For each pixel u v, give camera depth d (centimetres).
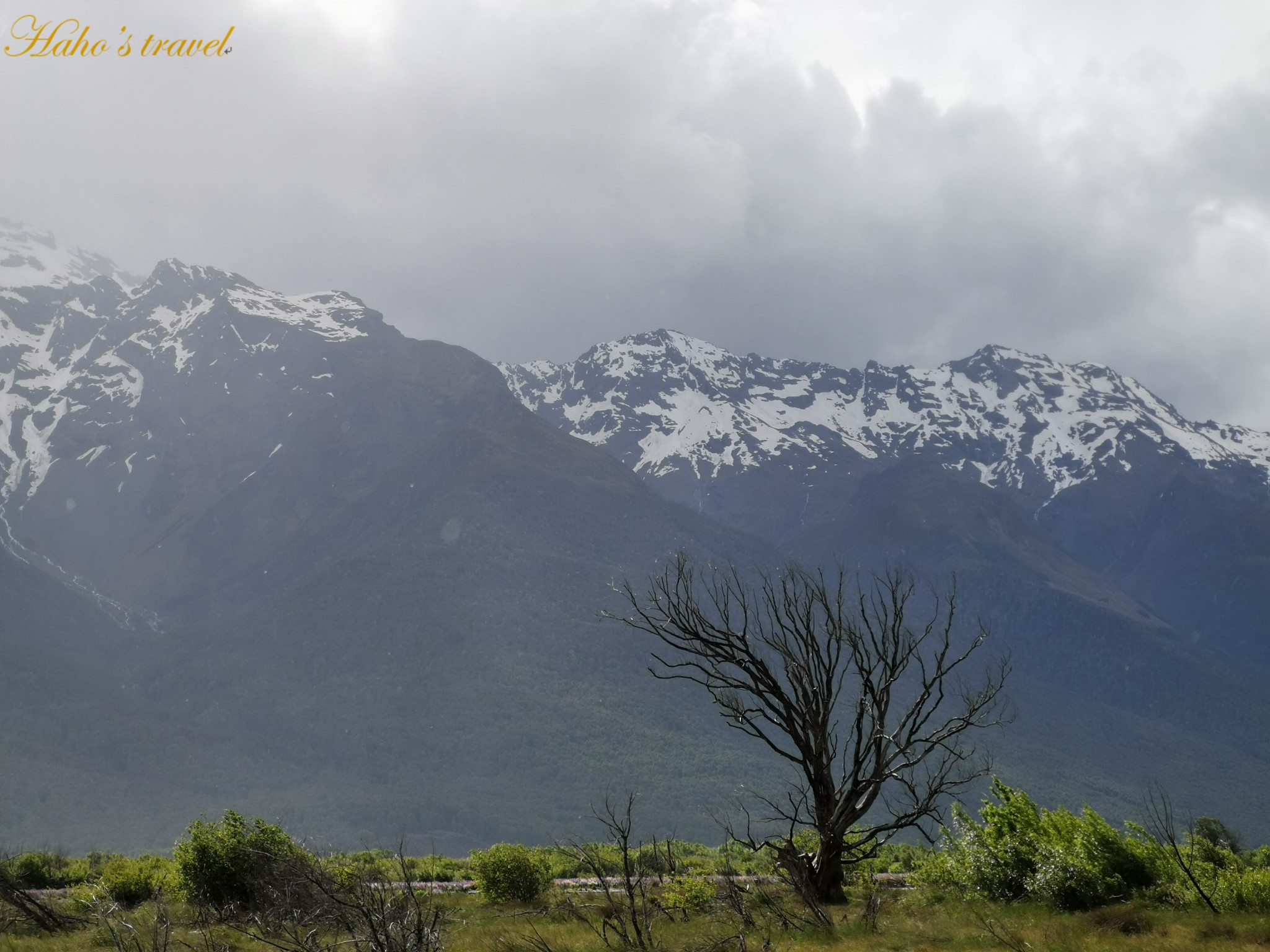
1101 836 2002
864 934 1864
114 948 1995
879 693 2347
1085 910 1941
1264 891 1800
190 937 2055
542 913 2289
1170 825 2014
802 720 2328
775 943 1831
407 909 1736
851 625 2408
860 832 2391
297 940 1773
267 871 2259
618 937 1938
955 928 1864
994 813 2281
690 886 2308
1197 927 1661
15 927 2314
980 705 2397
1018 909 2006
